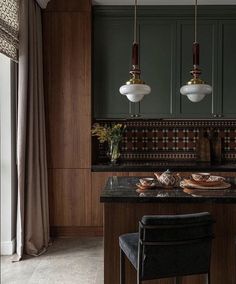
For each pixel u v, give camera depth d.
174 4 4.23
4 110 3.60
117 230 2.56
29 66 3.59
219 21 4.27
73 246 3.89
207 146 4.52
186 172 4.08
